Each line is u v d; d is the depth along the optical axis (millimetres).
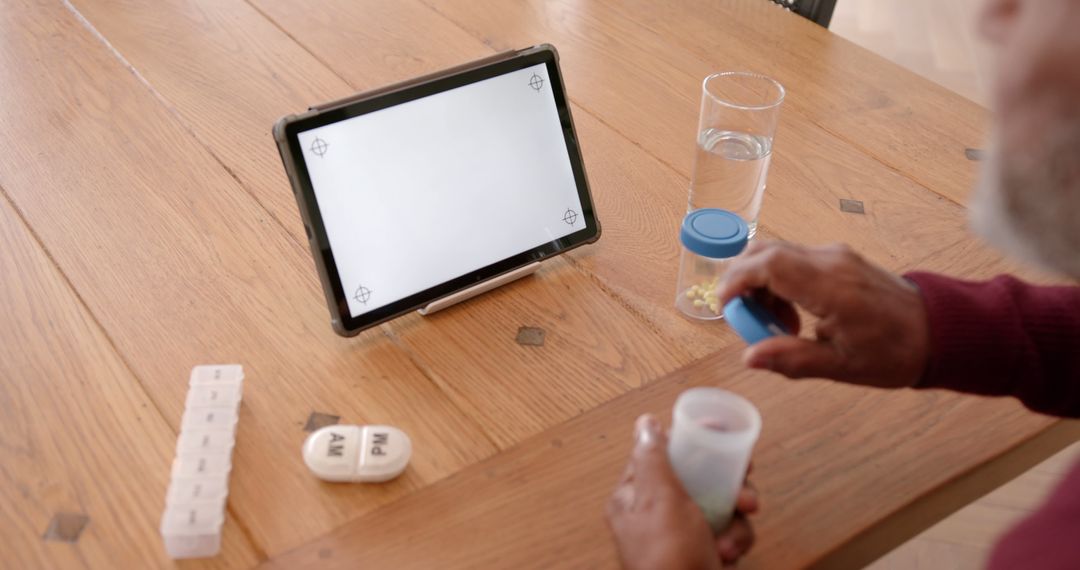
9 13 1367
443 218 926
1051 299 754
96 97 1210
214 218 1032
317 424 810
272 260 983
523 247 973
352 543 716
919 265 1014
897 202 1106
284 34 1359
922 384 747
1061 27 493
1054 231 544
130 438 792
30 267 954
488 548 714
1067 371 746
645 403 842
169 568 698
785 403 845
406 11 1431
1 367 845
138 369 853
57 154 1109
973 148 1210
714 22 1448
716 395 656
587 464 783
